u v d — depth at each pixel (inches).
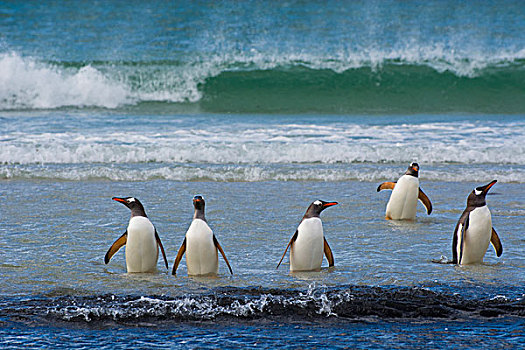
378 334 522.3
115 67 2140.7
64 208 890.1
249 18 3341.5
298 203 929.5
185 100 2023.9
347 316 553.9
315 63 2235.5
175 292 586.2
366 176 1091.3
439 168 1135.0
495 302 571.8
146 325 535.8
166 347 498.3
